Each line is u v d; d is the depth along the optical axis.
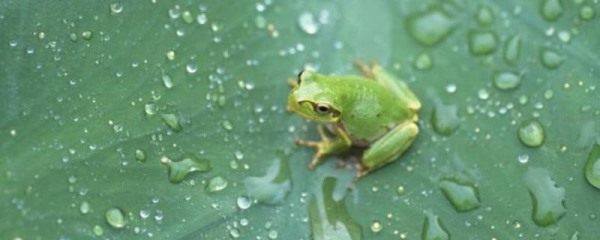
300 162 0.39
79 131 0.37
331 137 0.39
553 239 0.37
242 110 0.39
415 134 0.38
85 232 0.37
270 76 0.39
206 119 0.38
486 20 0.40
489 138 0.39
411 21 0.40
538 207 0.38
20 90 0.37
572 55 0.39
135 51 0.38
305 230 0.38
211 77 0.39
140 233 0.37
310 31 0.40
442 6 0.40
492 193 0.38
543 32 0.40
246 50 0.39
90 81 0.38
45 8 0.38
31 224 0.37
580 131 0.38
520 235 0.38
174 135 0.38
